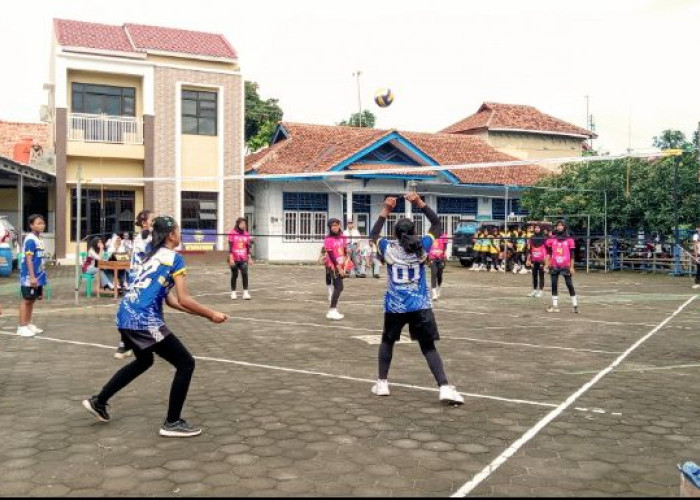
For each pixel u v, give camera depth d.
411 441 4.94
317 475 4.25
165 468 4.36
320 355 8.15
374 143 27.77
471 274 23.09
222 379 6.84
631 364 7.78
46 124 28.86
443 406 5.89
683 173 23.50
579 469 4.41
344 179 27.98
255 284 18.06
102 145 25.03
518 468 4.42
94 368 7.34
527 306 13.67
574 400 6.13
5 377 6.90
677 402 6.11
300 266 25.41
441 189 31.23
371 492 3.99
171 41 26.83
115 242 14.02
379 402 6.00
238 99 27.25
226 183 27.00
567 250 12.66
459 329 10.42
